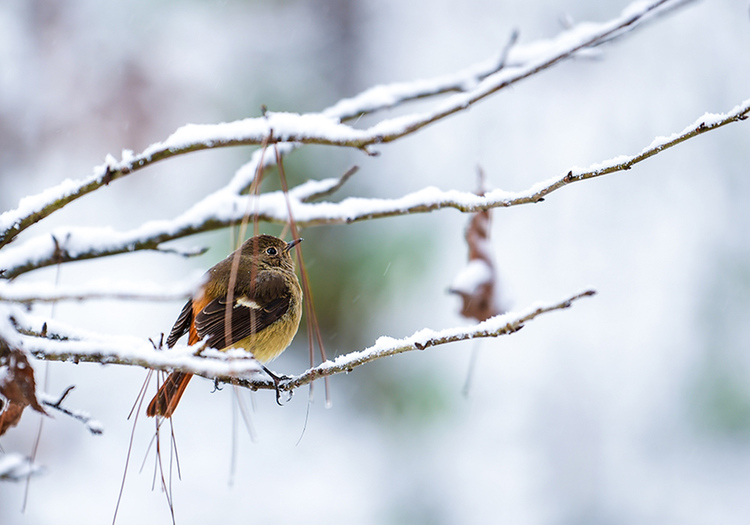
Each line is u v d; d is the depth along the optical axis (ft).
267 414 31.50
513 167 32.86
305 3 33.60
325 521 28.40
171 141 13.29
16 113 30.83
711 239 31.99
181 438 30.73
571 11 34.45
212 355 11.04
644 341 31.55
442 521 28.89
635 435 30.53
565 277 32.24
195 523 28.45
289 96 32.37
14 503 28.58
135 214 32.07
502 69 18.72
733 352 30.91
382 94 18.01
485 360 31.40
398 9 35.24
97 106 31.17
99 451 30.12
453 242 29.60
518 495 29.45
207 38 32.45
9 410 12.60
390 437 29.99
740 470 29.78
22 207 13.42
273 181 27.91
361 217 16.07
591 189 32.89
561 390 31.17
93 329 30.68
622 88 33.35
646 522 28.71
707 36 32.89
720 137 32.37
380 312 28.94
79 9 31.89
